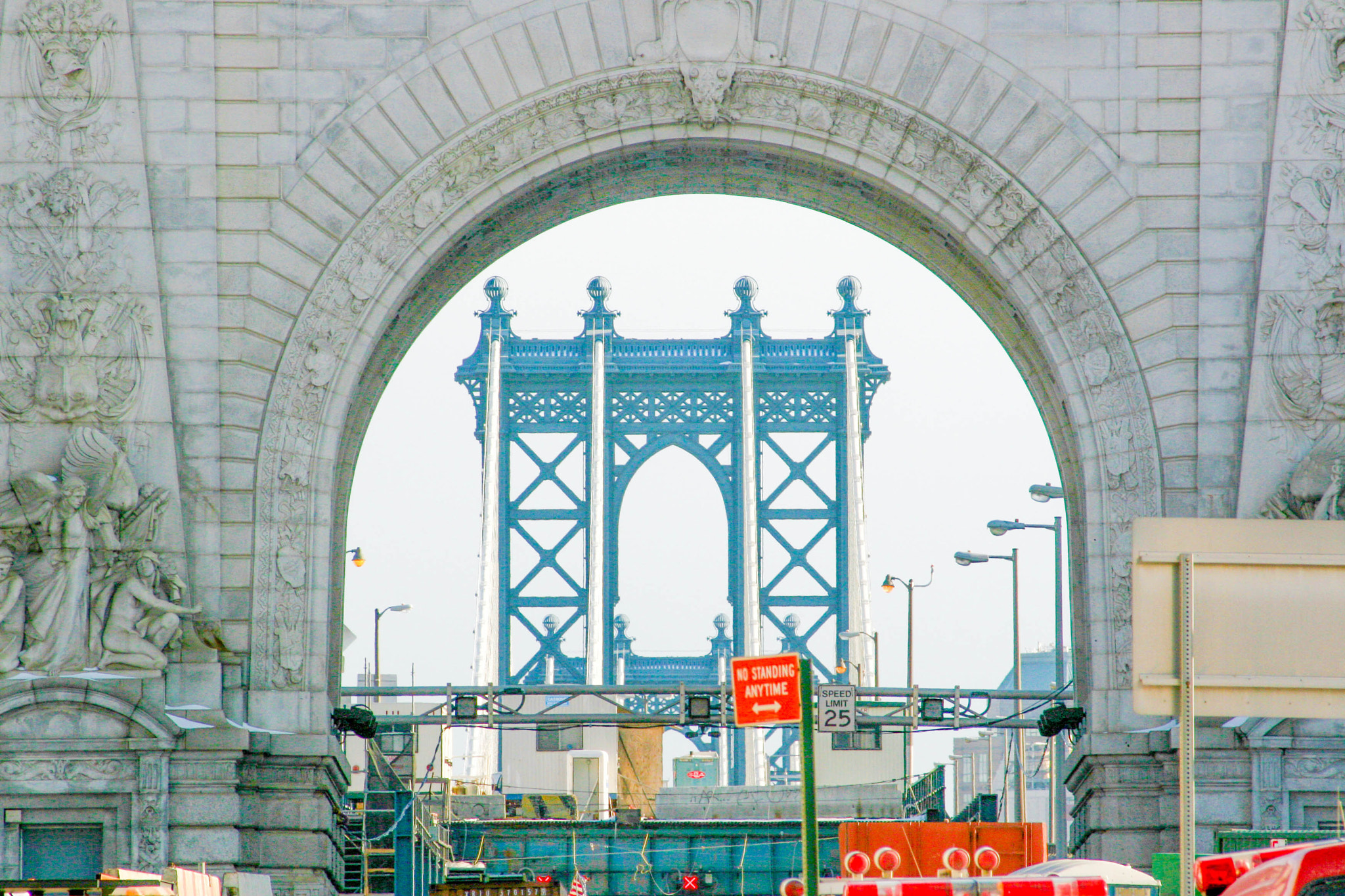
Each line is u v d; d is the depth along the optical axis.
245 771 119.06
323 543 122.88
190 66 124.62
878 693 165.75
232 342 123.31
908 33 126.31
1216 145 124.38
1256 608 46.50
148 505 120.50
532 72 126.31
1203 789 117.62
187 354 122.69
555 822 195.88
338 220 124.69
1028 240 125.62
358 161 125.00
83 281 122.00
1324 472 120.25
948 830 88.62
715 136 127.75
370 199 125.00
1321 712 46.03
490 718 165.88
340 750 126.81
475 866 155.75
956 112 125.94
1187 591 46.44
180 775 116.25
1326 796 116.12
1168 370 123.62
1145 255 124.31
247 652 121.19
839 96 126.31
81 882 72.31
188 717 117.94
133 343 122.00
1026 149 125.50
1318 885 40.91
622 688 165.50
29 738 115.25
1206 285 123.69
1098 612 122.81
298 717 120.69
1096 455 124.12
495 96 126.00
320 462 123.50
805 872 52.16
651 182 137.00
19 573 118.12
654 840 195.12
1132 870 74.88
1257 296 123.19
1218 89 124.69
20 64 123.19
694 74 126.31
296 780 120.06
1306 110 123.62
